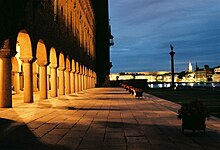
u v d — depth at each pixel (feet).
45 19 70.85
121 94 109.70
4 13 35.63
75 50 122.62
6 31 36.52
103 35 255.91
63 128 32.60
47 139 26.73
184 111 27.73
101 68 251.60
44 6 69.77
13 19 38.29
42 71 75.46
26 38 58.59
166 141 25.43
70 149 22.89
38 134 29.12
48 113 47.01
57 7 86.38
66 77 108.58
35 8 61.05
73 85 117.19
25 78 63.16
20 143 25.23
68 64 107.34
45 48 72.02
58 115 44.45
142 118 40.96
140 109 54.08
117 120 38.86
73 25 118.93
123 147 23.25
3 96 52.47
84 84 155.74
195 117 27.37
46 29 71.87
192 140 25.73
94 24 236.63
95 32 249.75
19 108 53.88
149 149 22.50
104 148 22.99
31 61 61.46
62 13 94.84
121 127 33.04
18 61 114.42
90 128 32.50
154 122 36.94
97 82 248.52
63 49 95.50
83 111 50.37
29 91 64.13
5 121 37.60
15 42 51.57
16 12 39.09
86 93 117.39
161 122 36.88
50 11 76.54
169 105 62.90
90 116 43.39
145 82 207.00
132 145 23.94
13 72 114.62
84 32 158.20
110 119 39.96
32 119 39.81
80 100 77.20
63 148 23.22
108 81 249.75
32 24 59.41
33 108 54.34
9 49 50.01
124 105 62.75
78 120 38.93
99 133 29.45
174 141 25.38
